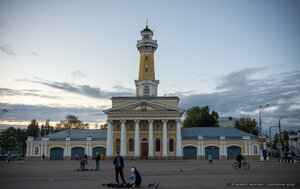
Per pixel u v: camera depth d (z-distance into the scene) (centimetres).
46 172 3478
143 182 2333
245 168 3891
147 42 8581
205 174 3070
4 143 11900
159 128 8056
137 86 8575
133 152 7938
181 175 2977
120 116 7938
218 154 7969
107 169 4044
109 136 7888
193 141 8031
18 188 1981
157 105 7931
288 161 5975
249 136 8012
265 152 7175
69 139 8206
